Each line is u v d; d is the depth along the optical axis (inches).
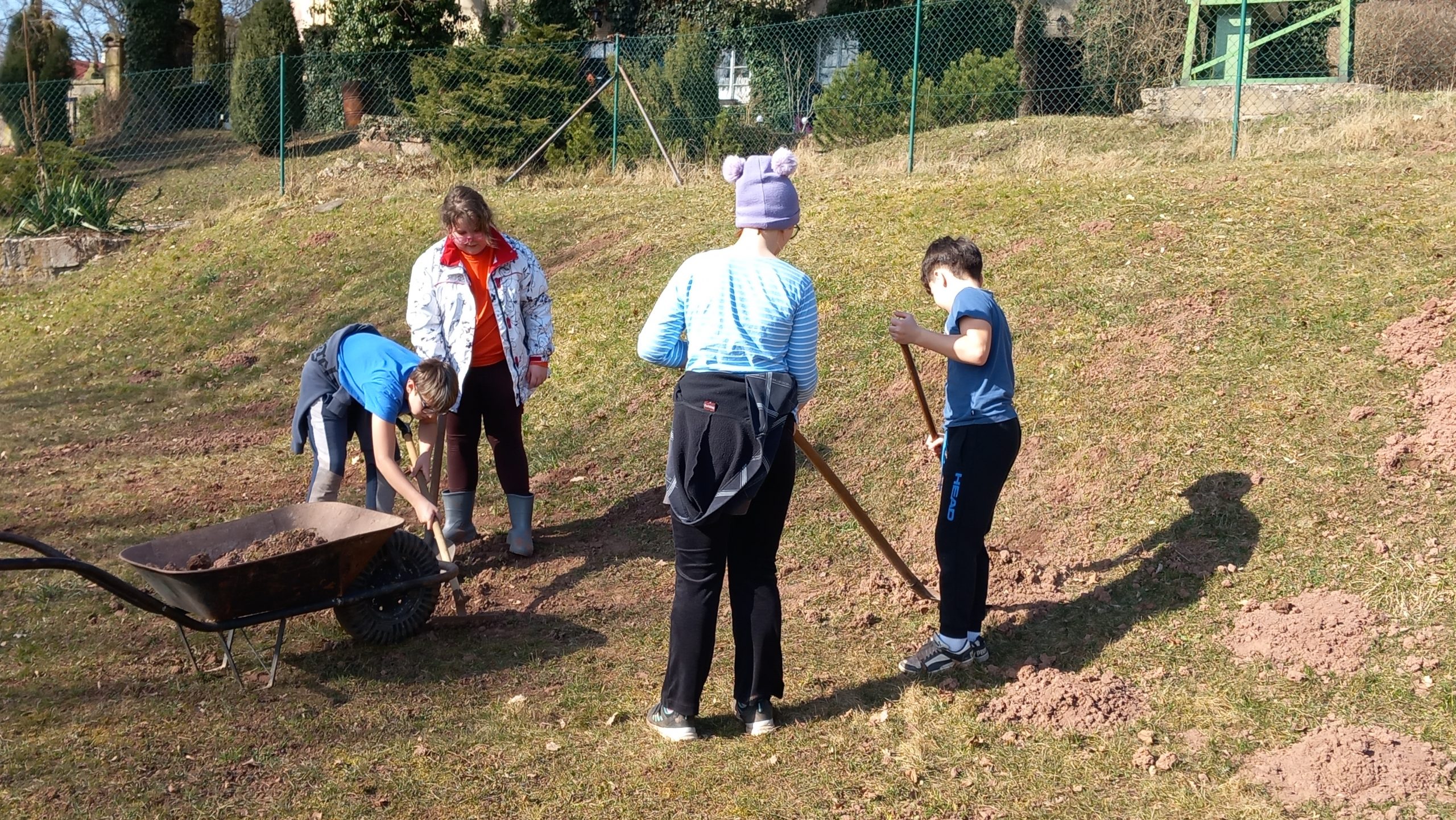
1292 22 593.0
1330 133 410.9
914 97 458.0
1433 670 147.3
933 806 134.8
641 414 286.0
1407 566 167.2
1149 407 224.4
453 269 211.2
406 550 181.9
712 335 140.0
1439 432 191.2
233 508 262.1
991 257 305.9
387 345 192.9
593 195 497.0
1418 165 327.6
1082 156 435.5
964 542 160.2
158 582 157.8
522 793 141.0
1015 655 169.6
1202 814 129.6
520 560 221.3
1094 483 210.8
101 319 468.8
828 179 456.1
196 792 141.9
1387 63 545.3
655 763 146.3
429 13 749.3
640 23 758.5
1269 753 138.7
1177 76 617.3
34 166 635.5
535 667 176.1
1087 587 184.2
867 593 194.5
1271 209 297.6
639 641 184.7
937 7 696.4
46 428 349.4
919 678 164.4
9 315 503.8
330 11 818.8
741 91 764.0
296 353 399.2
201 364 406.6
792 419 143.7
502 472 221.1
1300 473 195.0
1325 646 154.9
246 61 753.6
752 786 140.4
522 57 595.8
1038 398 239.1
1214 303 252.2
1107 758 141.9
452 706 163.8
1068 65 660.1
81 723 159.0
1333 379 216.1
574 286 377.1
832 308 302.5
